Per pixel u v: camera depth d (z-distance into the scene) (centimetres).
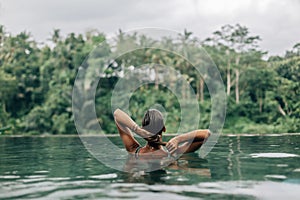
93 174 294
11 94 1895
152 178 274
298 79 1992
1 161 382
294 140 656
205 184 252
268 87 1903
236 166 324
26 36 2106
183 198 217
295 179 265
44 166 341
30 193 233
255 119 1845
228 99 1858
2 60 2033
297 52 2150
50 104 1784
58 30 2047
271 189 237
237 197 219
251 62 1967
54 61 1912
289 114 1855
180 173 293
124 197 221
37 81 1945
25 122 1783
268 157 383
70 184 257
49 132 1752
